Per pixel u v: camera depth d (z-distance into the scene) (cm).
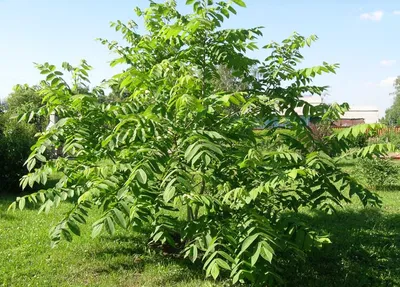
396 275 486
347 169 1335
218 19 473
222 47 491
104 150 475
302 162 410
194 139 363
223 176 434
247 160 372
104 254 529
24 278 456
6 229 646
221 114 451
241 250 349
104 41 552
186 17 508
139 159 427
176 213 724
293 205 459
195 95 441
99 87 524
